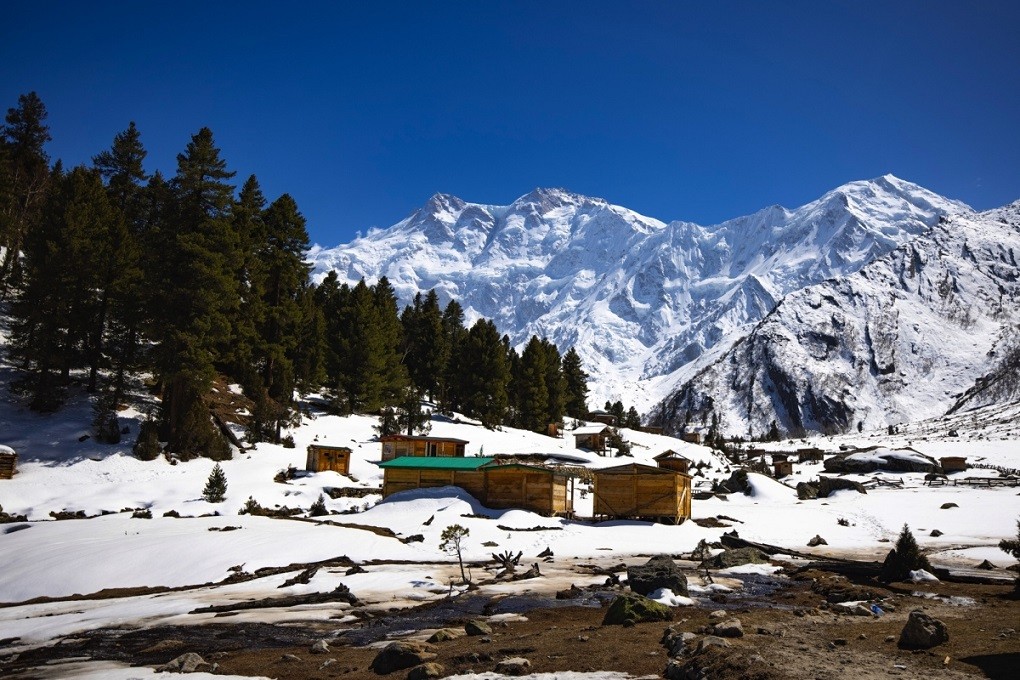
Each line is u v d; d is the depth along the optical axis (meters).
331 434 74.44
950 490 74.06
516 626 17.03
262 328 80.69
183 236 60.91
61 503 44.91
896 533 46.16
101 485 49.03
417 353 111.00
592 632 15.47
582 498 61.25
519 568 28.73
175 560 27.59
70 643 16.89
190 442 57.34
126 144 90.69
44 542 31.06
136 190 89.62
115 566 26.73
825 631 14.59
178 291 58.78
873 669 10.95
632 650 13.46
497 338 105.88
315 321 87.62
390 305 108.88
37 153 99.75
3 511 41.66
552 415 121.31
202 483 50.81
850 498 70.69
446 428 91.19
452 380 106.94
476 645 14.51
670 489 46.00
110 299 64.56
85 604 22.16
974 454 120.38
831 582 23.69
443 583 24.77
